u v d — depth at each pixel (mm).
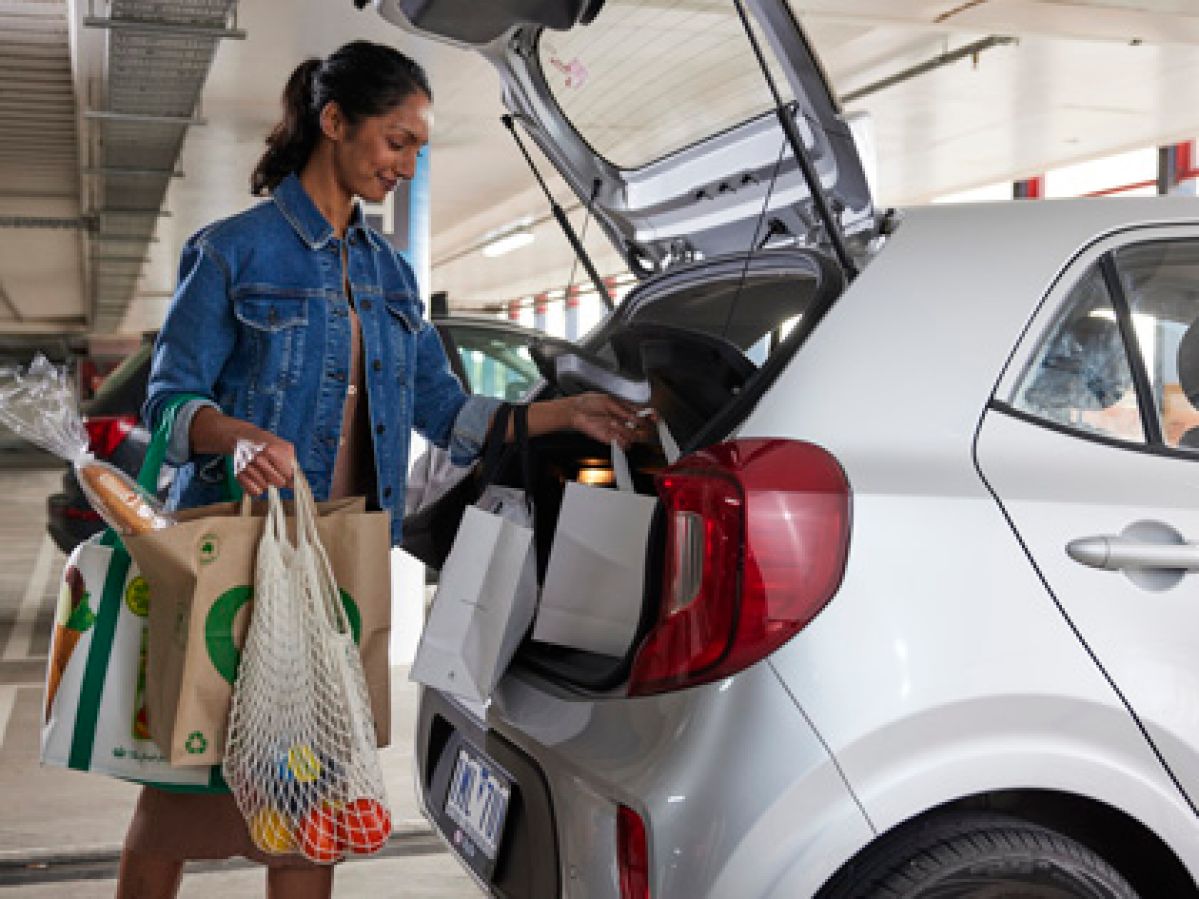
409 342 2539
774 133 2324
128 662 2230
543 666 2225
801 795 1825
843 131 2100
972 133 12148
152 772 2229
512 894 2137
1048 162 13523
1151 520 2010
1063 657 1934
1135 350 2115
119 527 2139
